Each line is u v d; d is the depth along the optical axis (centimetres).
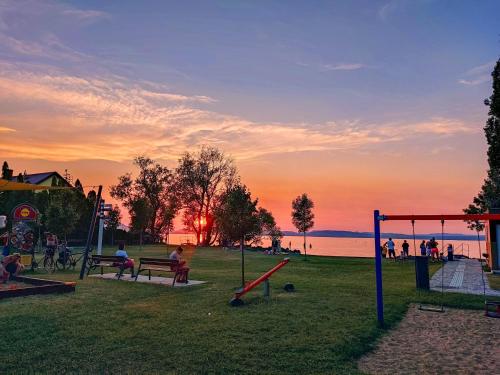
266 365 587
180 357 618
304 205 3209
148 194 6222
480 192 3647
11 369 562
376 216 915
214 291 1259
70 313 905
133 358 613
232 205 1580
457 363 625
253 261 2653
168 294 1192
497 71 2798
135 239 5397
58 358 609
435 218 881
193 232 6191
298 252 4053
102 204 2809
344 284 1477
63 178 5225
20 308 954
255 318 880
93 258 1727
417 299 1168
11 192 3878
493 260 2173
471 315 980
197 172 6031
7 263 1468
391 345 723
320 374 555
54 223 3247
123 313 916
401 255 3052
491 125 2833
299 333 756
